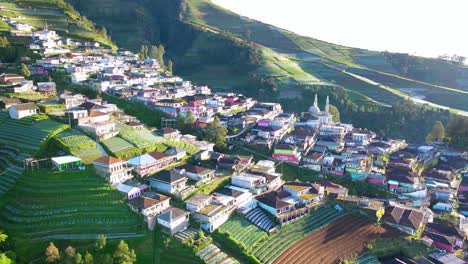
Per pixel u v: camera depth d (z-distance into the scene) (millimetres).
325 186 142125
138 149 132625
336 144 175500
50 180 108688
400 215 127938
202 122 174000
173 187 116062
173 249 95312
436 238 121000
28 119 137375
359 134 192000
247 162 147000
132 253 89000
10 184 108500
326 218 123938
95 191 106938
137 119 169750
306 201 127375
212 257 93688
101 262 86938
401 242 117375
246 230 108812
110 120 150875
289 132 192875
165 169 127500
